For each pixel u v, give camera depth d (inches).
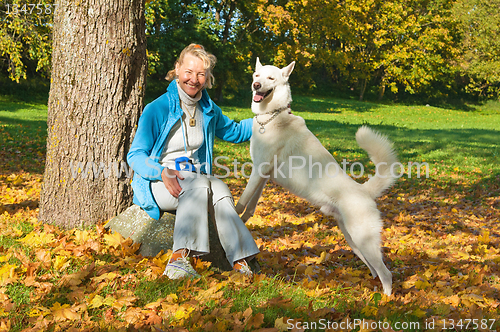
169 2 922.1
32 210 168.7
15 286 92.7
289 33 1061.1
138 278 100.6
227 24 1058.7
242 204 133.6
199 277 100.6
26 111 690.8
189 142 117.6
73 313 81.3
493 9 1373.0
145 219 123.4
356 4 1234.0
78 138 132.1
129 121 137.3
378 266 113.7
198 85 113.9
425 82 1419.8
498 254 156.3
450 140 583.2
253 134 137.5
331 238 166.4
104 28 129.0
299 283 110.6
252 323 81.4
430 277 126.6
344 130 652.7
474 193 279.3
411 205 248.7
